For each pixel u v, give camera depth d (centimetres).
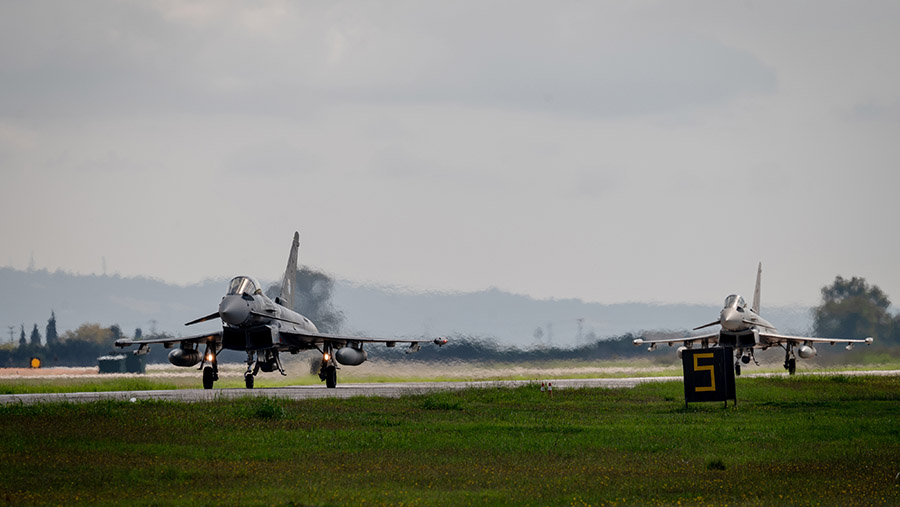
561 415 12181
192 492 6862
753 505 6500
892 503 6594
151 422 10288
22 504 6456
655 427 10638
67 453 8375
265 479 7350
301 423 10650
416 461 8200
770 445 9225
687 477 7506
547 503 6556
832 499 6706
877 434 10100
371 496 6706
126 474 7456
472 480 7375
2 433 9406
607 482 7288
